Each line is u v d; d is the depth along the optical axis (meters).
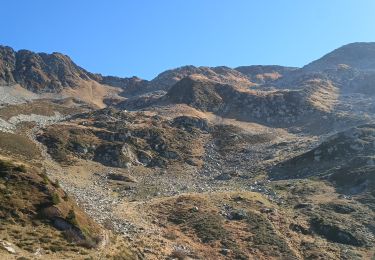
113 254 52.97
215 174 142.62
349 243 83.75
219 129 190.50
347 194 108.19
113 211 83.38
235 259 72.88
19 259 41.84
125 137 158.00
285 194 110.00
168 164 148.12
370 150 132.88
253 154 163.00
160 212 89.94
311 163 134.88
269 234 82.56
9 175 57.84
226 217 89.00
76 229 53.06
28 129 157.38
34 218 52.19
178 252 67.12
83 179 115.31
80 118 190.12
